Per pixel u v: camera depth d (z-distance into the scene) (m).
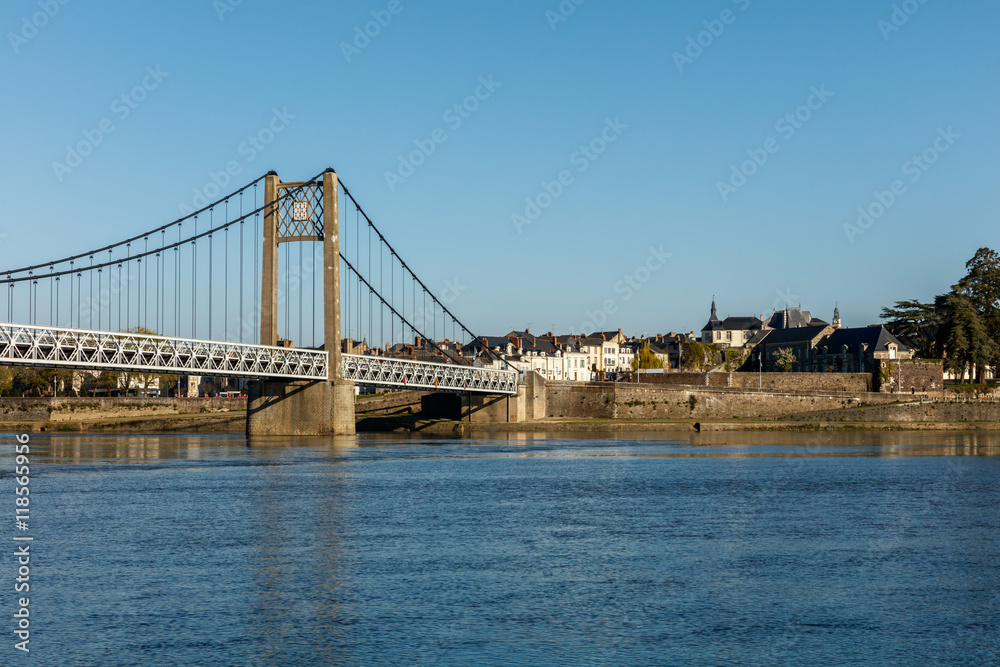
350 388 126.50
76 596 33.78
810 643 28.77
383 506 56.88
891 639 29.19
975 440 127.25
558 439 131.12
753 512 54.72
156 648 28.05
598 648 28.14
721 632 29.75
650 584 35.81
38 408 158.50
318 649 27.95
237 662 26.84
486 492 64.44
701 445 116.75
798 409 167.25
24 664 26.66
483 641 28.75
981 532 47.59
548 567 38.78
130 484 68.25
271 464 85.50
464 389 142.88
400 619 31.00
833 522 50.88
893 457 95.88
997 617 31.61
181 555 41.06
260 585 35.50
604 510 55.50
